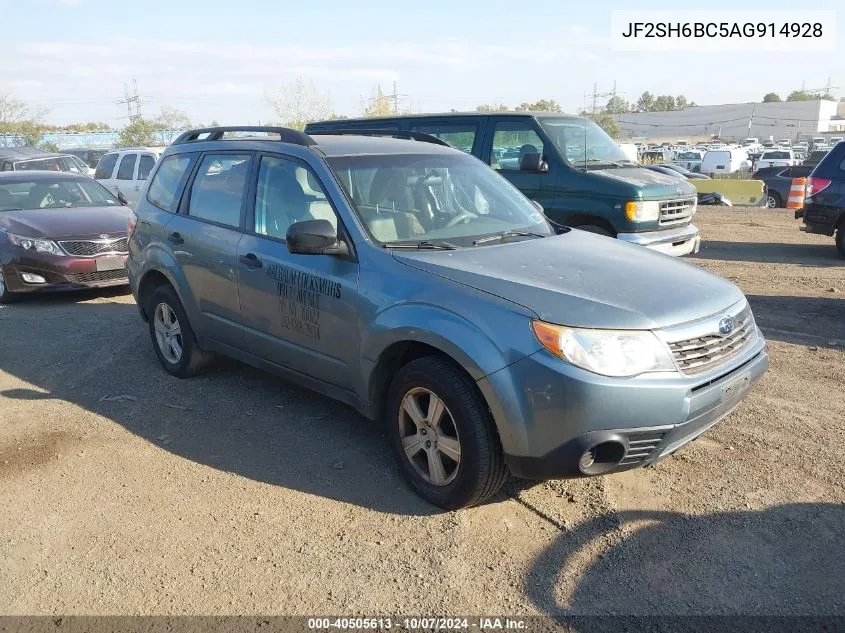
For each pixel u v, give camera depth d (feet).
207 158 18.31
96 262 29.19
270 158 16.24
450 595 10.41
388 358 13.21
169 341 19.57
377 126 33.14
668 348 11.24
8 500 13.23
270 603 10.33
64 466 14.49
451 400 11.84
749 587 10.41
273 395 18.10
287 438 15.61
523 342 11.08
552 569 10.93
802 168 72.18
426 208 15.12
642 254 14.51
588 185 27.43
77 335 24.00
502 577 10.77
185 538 11.94
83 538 12.00
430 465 12.61
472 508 12.66
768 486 13.12
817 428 15.52
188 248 17.79
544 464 11.16
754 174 75.87
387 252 13.41
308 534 11.98
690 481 13.37
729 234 47.19
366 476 13.88
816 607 9.98
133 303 29.19
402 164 15.78
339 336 13.91
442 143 18.43
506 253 13.64
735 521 12.04
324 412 16.98
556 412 10.85
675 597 10.25
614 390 10.75
